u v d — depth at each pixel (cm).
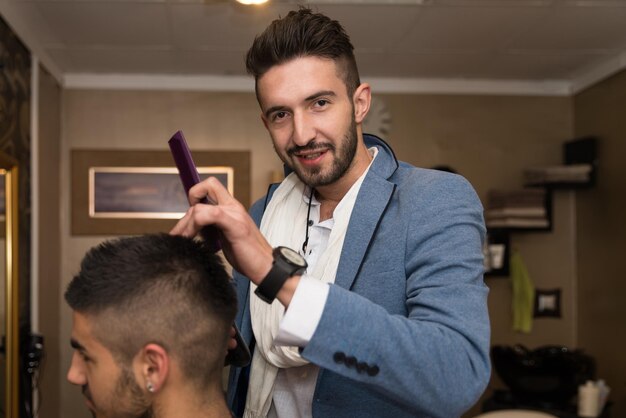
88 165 346
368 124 359
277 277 71
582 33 280
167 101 354
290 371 100
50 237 315
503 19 263
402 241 90
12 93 246
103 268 72
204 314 74
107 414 74
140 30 276
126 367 71
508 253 352
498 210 344
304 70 88
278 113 92
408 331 70
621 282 310
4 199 233
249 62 94
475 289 80
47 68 307
